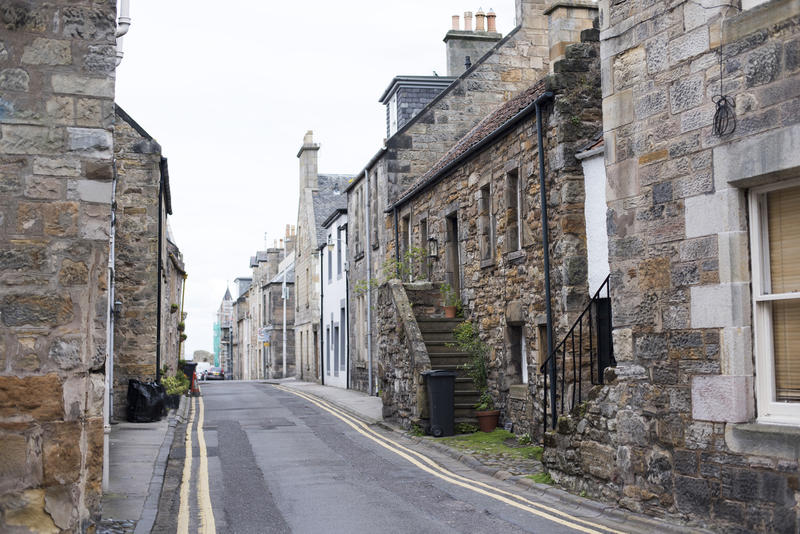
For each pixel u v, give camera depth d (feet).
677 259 23.98
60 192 20.10
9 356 19.25
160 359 59.47
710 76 22.89
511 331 45.62
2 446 18.93
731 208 22.20
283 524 25.20
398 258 67.62
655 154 24.98
